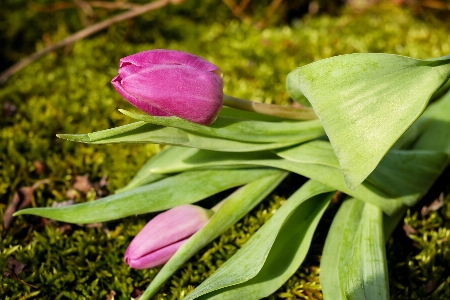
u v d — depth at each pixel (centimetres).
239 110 51
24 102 66
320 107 44
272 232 47
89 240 54
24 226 55
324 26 76
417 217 55
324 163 48
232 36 75
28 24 80
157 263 48
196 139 48
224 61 69
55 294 51
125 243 54
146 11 76
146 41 78
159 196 50
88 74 69
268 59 70
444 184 55
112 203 50
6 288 51
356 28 75
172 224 48
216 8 82
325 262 48
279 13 83
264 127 48
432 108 53
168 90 44
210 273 52
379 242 47
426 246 53
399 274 52
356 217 49
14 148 60
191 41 75
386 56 44
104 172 59
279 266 48
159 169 51
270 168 52
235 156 51
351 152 44
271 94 65
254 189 51
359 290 45
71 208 49
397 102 43
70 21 81
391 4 81
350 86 44
